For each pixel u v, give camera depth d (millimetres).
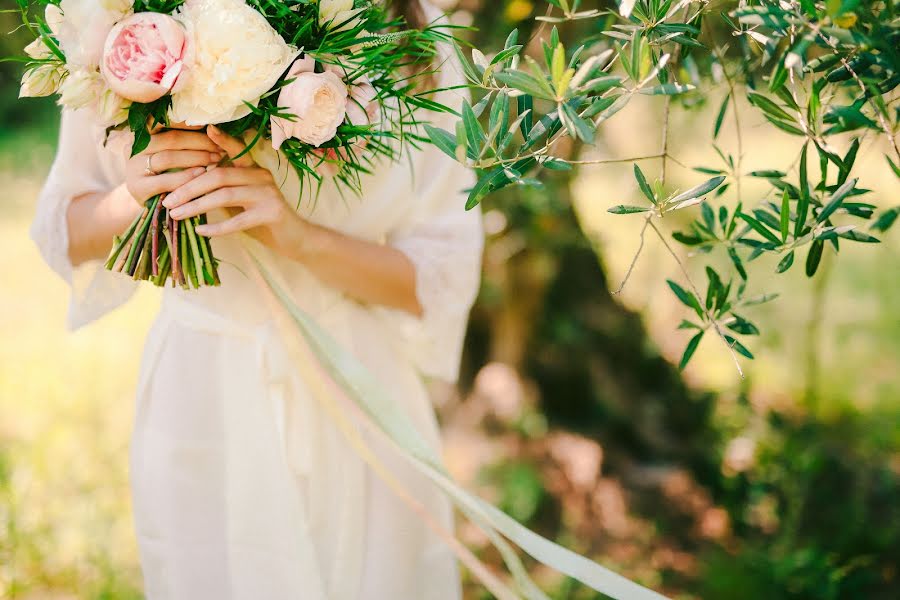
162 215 1280
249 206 1292
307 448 1422
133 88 1109
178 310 1456
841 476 2824
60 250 1493
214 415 1442
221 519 1450
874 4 1010
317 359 1347
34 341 4215
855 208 1104
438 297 1575
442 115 1531
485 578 1267
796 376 3572
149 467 1469
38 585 2385
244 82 1118
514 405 3154
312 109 1146
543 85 983
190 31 1106
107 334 4316
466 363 3283
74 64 1147
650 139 3018
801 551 2533
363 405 1342
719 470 2994
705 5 1151
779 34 1024
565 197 3096
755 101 1084
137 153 1163
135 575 2455
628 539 2775
